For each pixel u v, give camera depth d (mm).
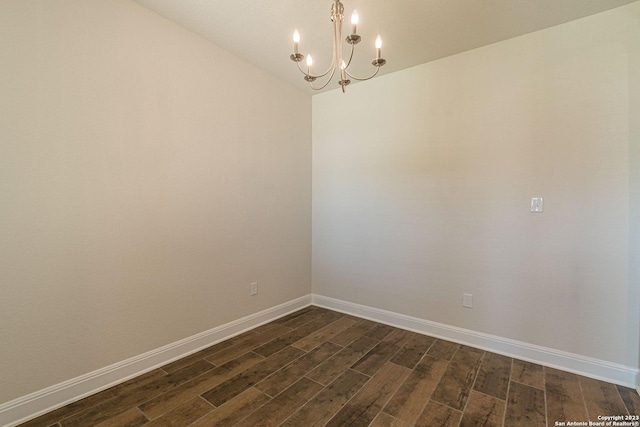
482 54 2420
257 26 2213
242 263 2768
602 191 2004
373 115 3041
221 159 2555
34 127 1604
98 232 1857
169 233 2215
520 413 1690
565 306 2143
